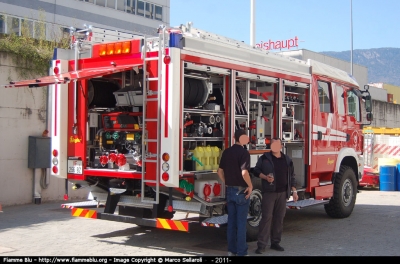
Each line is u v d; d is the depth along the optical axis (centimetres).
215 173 732
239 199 668
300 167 933
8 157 1091
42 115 1157
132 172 704
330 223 979
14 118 1102
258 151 809
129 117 723
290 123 898
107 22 3766
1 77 1082
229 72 743
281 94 855
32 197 1146
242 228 675
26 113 1125
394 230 906
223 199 738
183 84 671
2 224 906
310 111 935
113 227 894
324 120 985
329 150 998
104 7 3738
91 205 796
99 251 708
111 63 734
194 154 699
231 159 673
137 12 4022
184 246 753
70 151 780
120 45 723
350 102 1118
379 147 1906
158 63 668
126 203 738
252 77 788
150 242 778
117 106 740
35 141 1120
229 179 674
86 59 769
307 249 745
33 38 1272
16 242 759
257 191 784
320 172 965
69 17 3469
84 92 766
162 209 707
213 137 731
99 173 742
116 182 748
